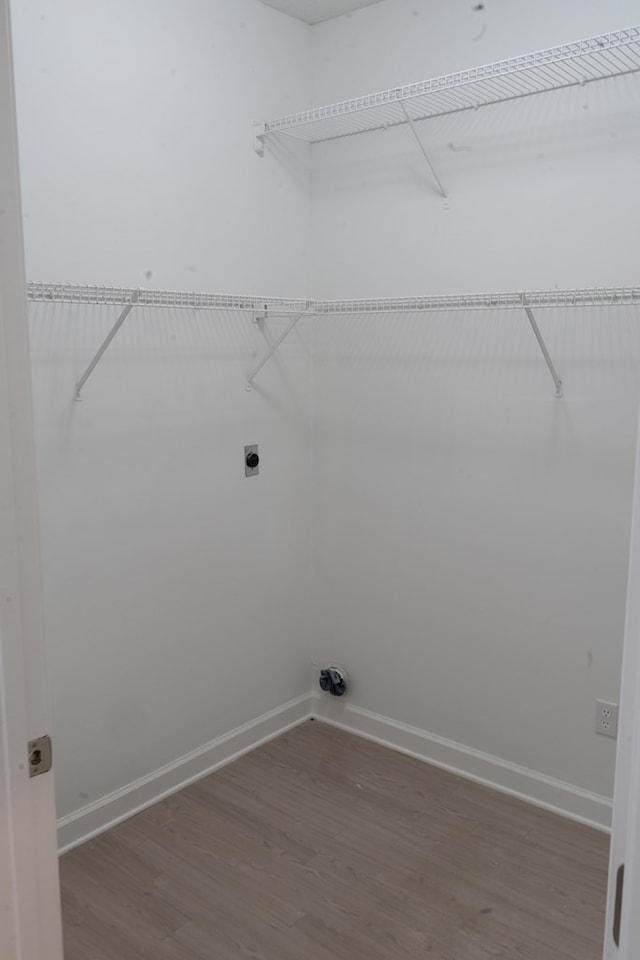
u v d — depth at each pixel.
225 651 2.86
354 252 2.90
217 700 2.85
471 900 2.16
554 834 2.46
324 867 2.30
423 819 2.54
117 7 2.26
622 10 2.18
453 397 2.68
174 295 2.31
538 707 2.61
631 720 0.65
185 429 2.61
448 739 2.85
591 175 2.29
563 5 2.28
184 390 2.59
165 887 2.21
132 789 2.57
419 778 2.79
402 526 2.88
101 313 2.30
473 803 2.63
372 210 2.82
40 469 2.20
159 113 2.41
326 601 3.17
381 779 2.78
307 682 3.24
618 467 2.34
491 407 2.59
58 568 2.28
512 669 2.65
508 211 2.48
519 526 2.58
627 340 2.28
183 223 2.53
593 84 2.25
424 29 2.59
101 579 2.40
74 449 2.28
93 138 2.24
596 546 2.42
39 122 2.10
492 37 2.44
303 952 1.98
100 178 2.27
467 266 2.60
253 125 2.73
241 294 2.76
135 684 2.55
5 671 0.90
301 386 3.05
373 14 2.71
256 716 3.04
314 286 3.05
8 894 0.94
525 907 2.13
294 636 3.17
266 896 2.18
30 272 2.12
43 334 2.17
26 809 0.94
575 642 2.50
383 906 2.14
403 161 2.71
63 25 2.13
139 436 2.46
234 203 2.70
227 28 2.60
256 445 2.88
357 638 3.08
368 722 3.08
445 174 2.61
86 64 2.20
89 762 2.44
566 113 2.32
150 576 2.55
